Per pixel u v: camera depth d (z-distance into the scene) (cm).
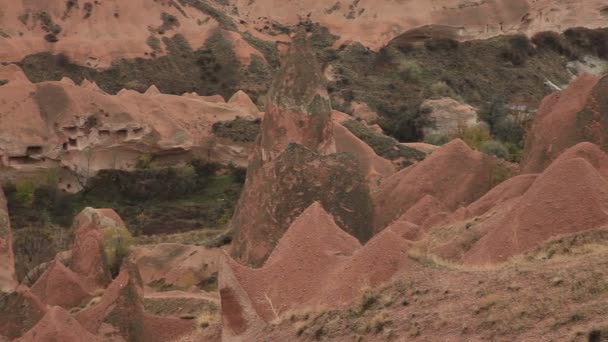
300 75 4412
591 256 2212
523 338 1950
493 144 6275
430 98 9588
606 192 2580
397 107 9562
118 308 3073
